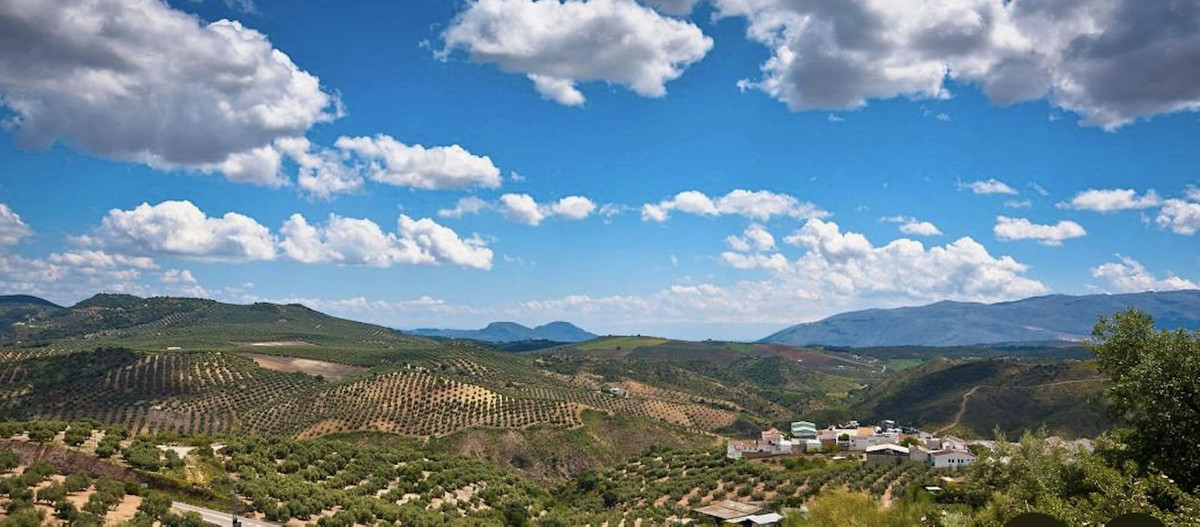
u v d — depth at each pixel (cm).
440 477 9769
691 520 9219
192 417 19225
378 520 7006
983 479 4153
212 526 5466
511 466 17088
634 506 10875
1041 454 4022
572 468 17312
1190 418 2706
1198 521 1903
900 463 12112
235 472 7838
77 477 5994
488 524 7675
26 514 4747
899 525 2544
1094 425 19662
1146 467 2711
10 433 7394
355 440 17538
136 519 5119
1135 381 2802
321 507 6981
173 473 7019
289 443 9581
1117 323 3080
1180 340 2795
